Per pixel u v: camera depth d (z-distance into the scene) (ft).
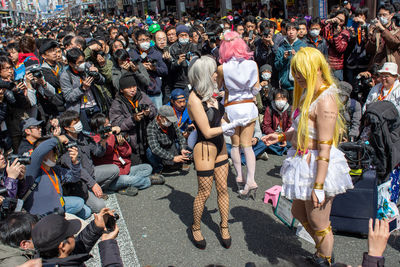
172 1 82.64
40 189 10.94
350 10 29.43
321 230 8.37
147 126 15.10
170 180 15.51
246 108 11.85
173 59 19.65
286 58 18.67
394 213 10.84
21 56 20.92
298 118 8.07
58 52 16.08
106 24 61.26
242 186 13.48
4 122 16.02
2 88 15.06
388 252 10.00
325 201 8.05
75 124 12.69
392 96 13.29
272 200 12.83
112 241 7.34
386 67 13.12
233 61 11.37
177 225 11.94
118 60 17.57
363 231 10.37
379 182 10.99
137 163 15.23
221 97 12.79
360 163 10.00
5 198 9.41
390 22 18.95
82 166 13.00
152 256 10.43
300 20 21.67
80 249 7.36
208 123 9.41
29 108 16.55
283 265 9.40
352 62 21.24
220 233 11.09
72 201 11.94
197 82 9.16
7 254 7.04
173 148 15.75
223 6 46.52
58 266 6.42
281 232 11.26
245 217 12.17
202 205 10.30
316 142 7.89
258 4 49.21
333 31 20.98
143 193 14.43
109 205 13.46
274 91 16.83
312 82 7.54
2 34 82.94
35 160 10.62
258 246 10.61
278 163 16.67
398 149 10.56
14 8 210.79
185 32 21.65
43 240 6.44
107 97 17.62
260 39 22.02
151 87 19.42
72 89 15.25
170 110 14.56
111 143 13.91
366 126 10.87
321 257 8.71
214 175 10.30
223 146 10.11
